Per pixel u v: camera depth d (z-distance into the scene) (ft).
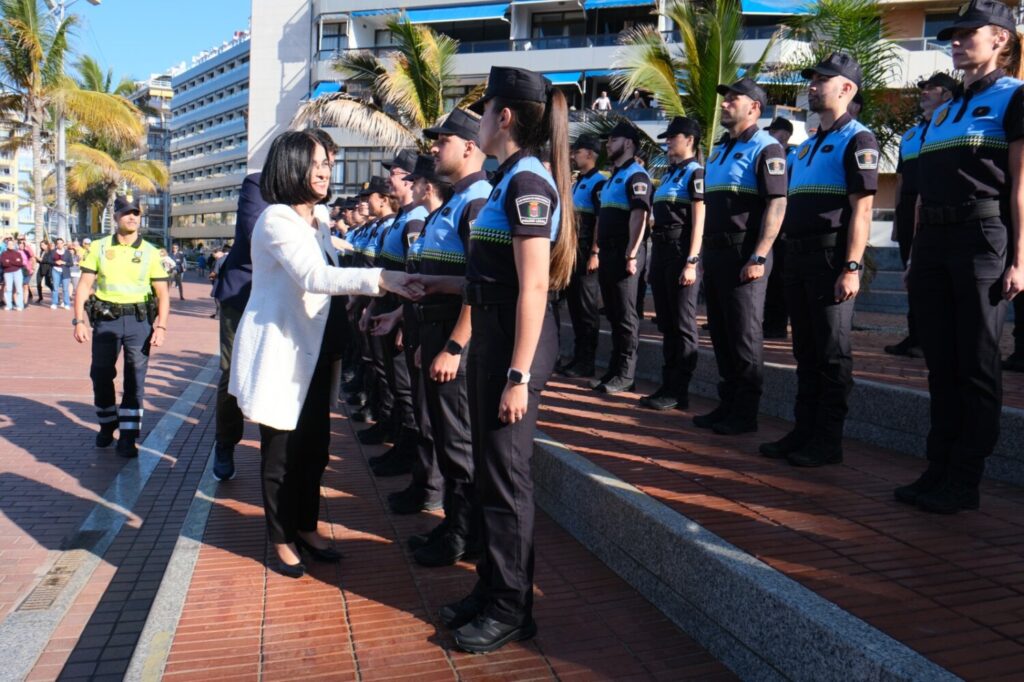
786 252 15.47
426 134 13.44
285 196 12.33
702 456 15.81
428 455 15.90
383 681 9.57
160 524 17.60
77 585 14.60
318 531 13.69
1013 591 9.66
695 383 23.41
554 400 21.54
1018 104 11.59
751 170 16.76
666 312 20.67
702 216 19.35
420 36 51.03
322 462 13.16
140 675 9.60
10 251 67.87
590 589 12.17
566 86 116.57
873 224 70.44
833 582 9.82
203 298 101.55
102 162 119.44
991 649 8.26
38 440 23.91
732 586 9.86
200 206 269.44
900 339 28.40
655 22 113.29
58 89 93.71
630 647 10.41
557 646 10.41
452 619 10.86
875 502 13.00
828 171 14.66
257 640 10.57
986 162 11.97
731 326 17.44
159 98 322.96
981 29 12.00
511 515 10.23
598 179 25.22
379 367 21.75
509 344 10.03
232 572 12.89
